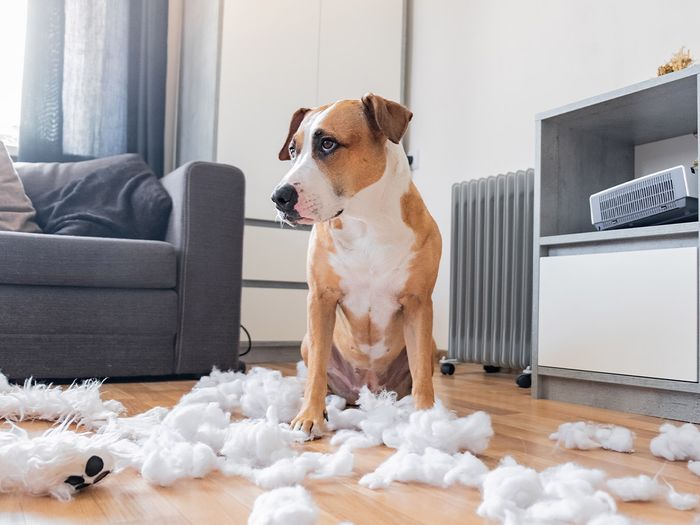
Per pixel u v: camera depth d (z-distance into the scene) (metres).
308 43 3.08
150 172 2.49
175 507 0.77
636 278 1.63
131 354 2.03
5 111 2.98
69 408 1.33
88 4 2.91
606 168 2.12
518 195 2.49
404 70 3.42
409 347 1.43
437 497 0.84
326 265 1.37
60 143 2.81
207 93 2.89
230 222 2.22
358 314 1.45
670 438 1.11
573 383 1.81
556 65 2.59
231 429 1.10
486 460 1.07
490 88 2.92
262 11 2.95
